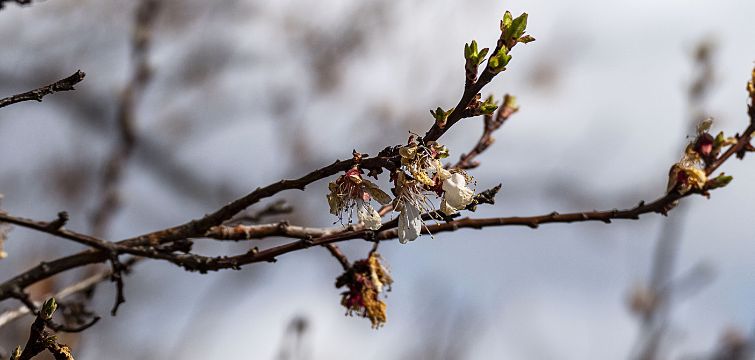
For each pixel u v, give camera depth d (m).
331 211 4.14
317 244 4.66
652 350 7.15
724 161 4.70
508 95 5.54
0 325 5.24
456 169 4.21
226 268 4.65
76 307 5.55
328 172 4.20
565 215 4.77
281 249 4.65
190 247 4.74
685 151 4.71
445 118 3.95
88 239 4.64
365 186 4.13
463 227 4.82
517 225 4.80
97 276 5.64
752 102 4.70
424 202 4.09
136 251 4.66
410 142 4.02
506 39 3.82
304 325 6.87
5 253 4.98
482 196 4.18
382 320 5.05
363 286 5.05
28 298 4.78
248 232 4.88
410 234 4.07
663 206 4.70
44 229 4.57
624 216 4.72
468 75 3.88
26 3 5.26
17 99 3.96
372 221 4.11
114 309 4.77
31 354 4.14
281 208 5.47
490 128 5.51
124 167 8.95
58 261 4.86
